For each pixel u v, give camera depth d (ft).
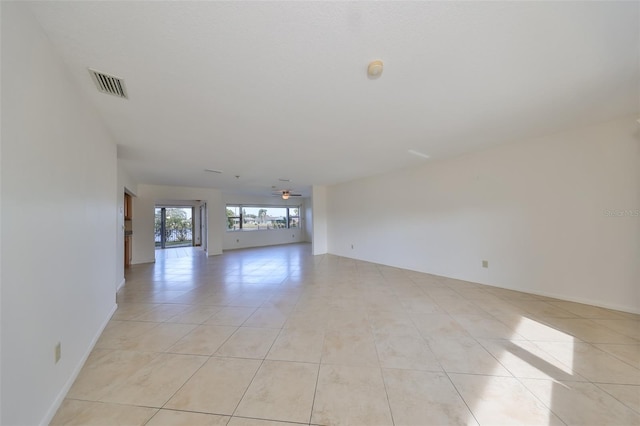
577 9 4.10
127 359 6.45
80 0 3.74
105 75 5.69
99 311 7.82
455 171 14.32
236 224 32.37
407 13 4.13
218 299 11.49
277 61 5.32
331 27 4.38
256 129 9.27
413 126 9.26
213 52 4.98
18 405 3.60
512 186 11.88
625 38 4.78
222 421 4.45
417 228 16.69
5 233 3.37
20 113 3.71
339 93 6.74
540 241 11.05
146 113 7.72
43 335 4.30
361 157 13.79
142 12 3.99
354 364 6.17
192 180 20.56
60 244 5.00
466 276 13.94
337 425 4.36
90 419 4.48
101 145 8.13
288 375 5.77
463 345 7.01
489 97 7.13
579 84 6.50
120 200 14.24
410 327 8.23
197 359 6.45
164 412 4.66
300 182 22.59
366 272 16.81
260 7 3.95
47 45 4.47
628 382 5.33
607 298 9.36
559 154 10.41
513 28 4.50
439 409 4.71
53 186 4.72
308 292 12.46
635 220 8.77
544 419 4.43
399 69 5.69
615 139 9.08
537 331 7.73
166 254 27.50
